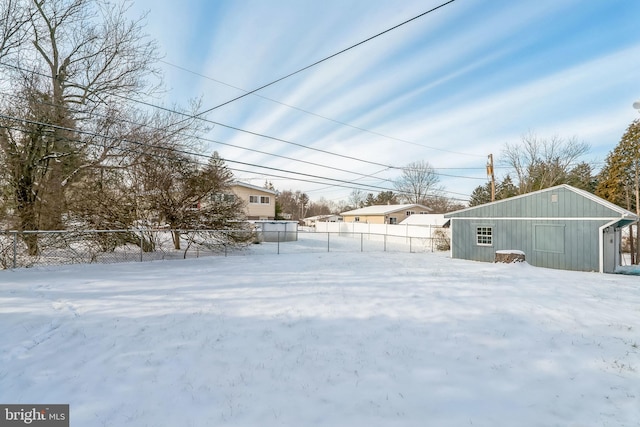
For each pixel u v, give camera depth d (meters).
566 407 2.65
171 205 13.07
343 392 2.94
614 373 3.21
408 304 5.68
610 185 24.91
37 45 11.97
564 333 4.27
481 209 14.40
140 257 11.41
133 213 12.73
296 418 2.55
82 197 11.90
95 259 11.12
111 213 12.09
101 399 2.85
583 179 31.03
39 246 10.04
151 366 3.47
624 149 23.89
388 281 7.74
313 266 10.41
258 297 6.21
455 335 4.25
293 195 72.06
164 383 3.12
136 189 12.84
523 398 2.80
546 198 12.52
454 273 8.98
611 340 4.03
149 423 2.50
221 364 3.52
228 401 2.80
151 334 4.34
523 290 6.76
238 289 6.88
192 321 4.86
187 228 13.10
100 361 3.58
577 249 11.69
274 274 8.77
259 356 3.71
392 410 2.65
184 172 13.52
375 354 3.73
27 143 11.10
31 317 4.91
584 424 2.43
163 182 12.83
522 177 31.41
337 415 2.59
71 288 6.80
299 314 5.18
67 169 12.12
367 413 2.61
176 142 13.65
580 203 11.66
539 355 3.64
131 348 3.91
